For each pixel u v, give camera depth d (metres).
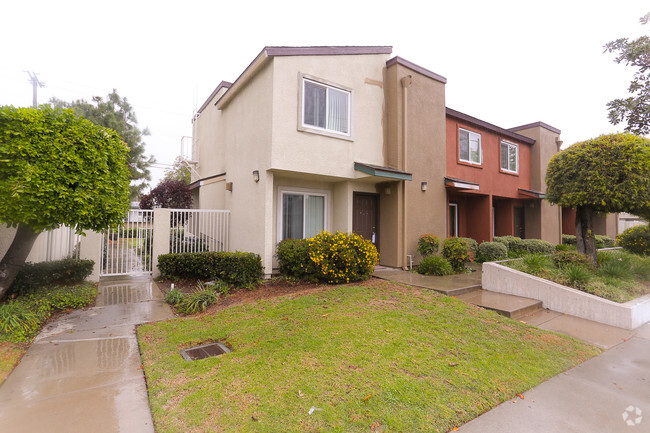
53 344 4.37
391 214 9.74
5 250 6.56
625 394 3.47
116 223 5.64
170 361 3.78
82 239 7.76
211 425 2.65
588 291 6.32
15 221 4.72
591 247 8.11
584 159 7.51
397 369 3.62
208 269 7.43
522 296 6.94
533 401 3.27
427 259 8.83
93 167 5.11
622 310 5.61
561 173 7.91
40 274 6.41
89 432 2.62
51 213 4.73
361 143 9.13
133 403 3.03
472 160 12.35
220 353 4.13
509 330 5.07
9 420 2.74
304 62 8.09
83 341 4.48
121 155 5.82
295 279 7.78
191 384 3.26
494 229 14.66
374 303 5.89
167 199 14.00
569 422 2.95
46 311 5.35
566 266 7.42
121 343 4.43
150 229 8.69
